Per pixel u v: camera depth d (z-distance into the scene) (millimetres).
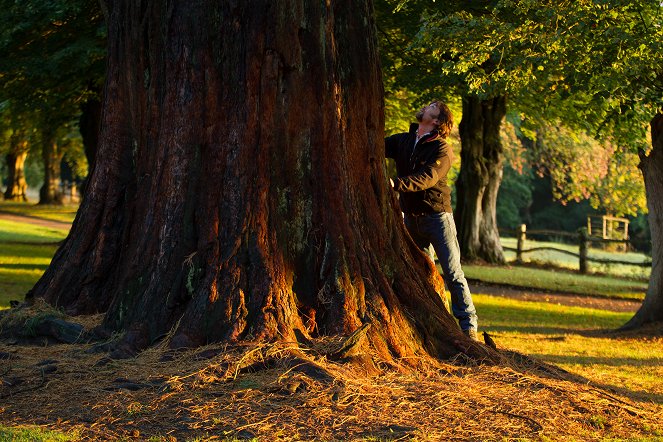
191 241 6422
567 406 5816
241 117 6496
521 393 5895
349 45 6844
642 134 16094
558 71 13367
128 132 7457
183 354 5930
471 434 5027
